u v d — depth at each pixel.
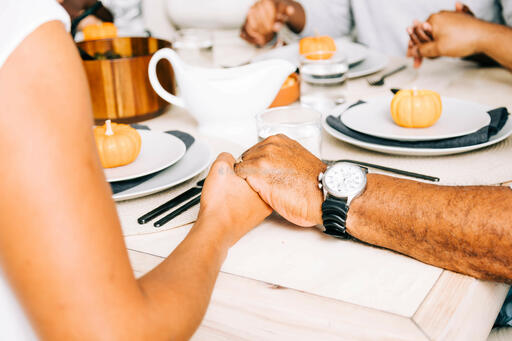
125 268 0.35
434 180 0.74
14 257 0.32
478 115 0.92
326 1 2.15
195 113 1.01
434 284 0.54
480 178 0.75
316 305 0.51
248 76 0.96
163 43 1.22
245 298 0.53
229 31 2.12
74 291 0.33
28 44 0.32
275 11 1.90
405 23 1.99
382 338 0.47
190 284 0.45
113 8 2.29
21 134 0.31
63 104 0.33
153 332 0.37
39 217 0.31
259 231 0.67
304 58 1.18
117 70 1.03
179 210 0.69
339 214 0.60
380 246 0.61
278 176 0.65
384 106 1.06
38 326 0.34
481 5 1.81
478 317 0.52
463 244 0.53
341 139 0.92
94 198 0.34
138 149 0.82
